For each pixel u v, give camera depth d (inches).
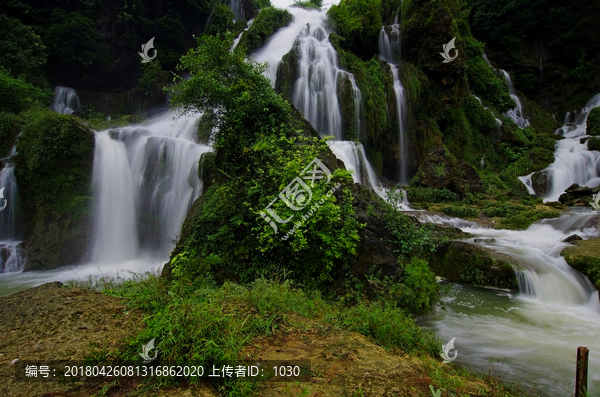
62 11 874.1
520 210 517.0
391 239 264.8
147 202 514.0
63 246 444.8
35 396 101.7
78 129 485.1
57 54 862.5
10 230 465.4
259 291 179.9
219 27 1056.2
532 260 317.4
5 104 601.3
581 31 1055.0
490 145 827.4
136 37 973.8
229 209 262.4
